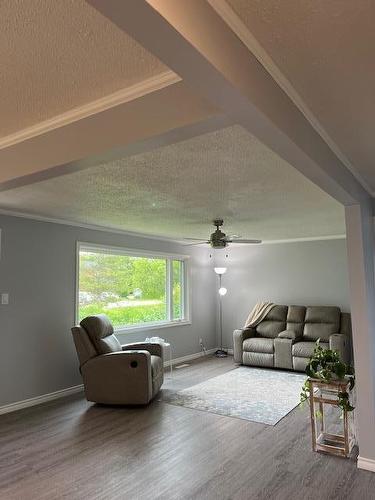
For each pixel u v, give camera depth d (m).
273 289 7.35
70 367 4.92
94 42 1.44
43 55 1.51
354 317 2.96
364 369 2.88
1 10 1.27
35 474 2.76
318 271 6.92
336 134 2.21
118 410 4.18
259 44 1.41
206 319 7.66
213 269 7.93
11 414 4.10
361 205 3.07
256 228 5.70
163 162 2.71
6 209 4.25
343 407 2.97
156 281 6.70
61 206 4.12
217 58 1.17
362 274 2.96
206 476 2.71
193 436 3.43
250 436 3.42
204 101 1.57
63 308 4.90
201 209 4.32
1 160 2.31
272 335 6.57
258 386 5.10
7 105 1.90
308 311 6.58
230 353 7.70
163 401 4.47
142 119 1.74
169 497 2.45
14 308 4.35
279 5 1.23
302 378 5.53
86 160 1.97
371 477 2.67
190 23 1.05
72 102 1.88
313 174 2.27
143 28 0.98
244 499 2.42
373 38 1.39
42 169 2.10
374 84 1.69
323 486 2.56
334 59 1.51
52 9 1.26
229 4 1.21
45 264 4.73
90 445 3.26
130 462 2.94
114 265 5.88
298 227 5.64
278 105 1.62
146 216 4.70
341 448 3.02
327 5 1.23
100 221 5.03
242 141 2.34
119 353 4.31
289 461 2.93
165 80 1.67
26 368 4.42
